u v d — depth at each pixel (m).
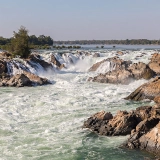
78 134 25.44
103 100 38.72
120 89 47.00
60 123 28.78
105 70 68.00
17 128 27.62
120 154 21.25
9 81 51.50
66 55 80.50
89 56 81.44
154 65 57.38
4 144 23.67
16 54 70.12
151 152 21.20
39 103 37.22
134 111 26.70
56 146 23.09
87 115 31.36
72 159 20.84
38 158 21.11
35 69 64.44
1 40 162.12
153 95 37.72
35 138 24.91
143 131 23.06
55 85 52.03
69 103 36.88
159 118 24.06
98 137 24.55
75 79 58.69
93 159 20.75
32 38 196.00
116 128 24.89
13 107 35.41
